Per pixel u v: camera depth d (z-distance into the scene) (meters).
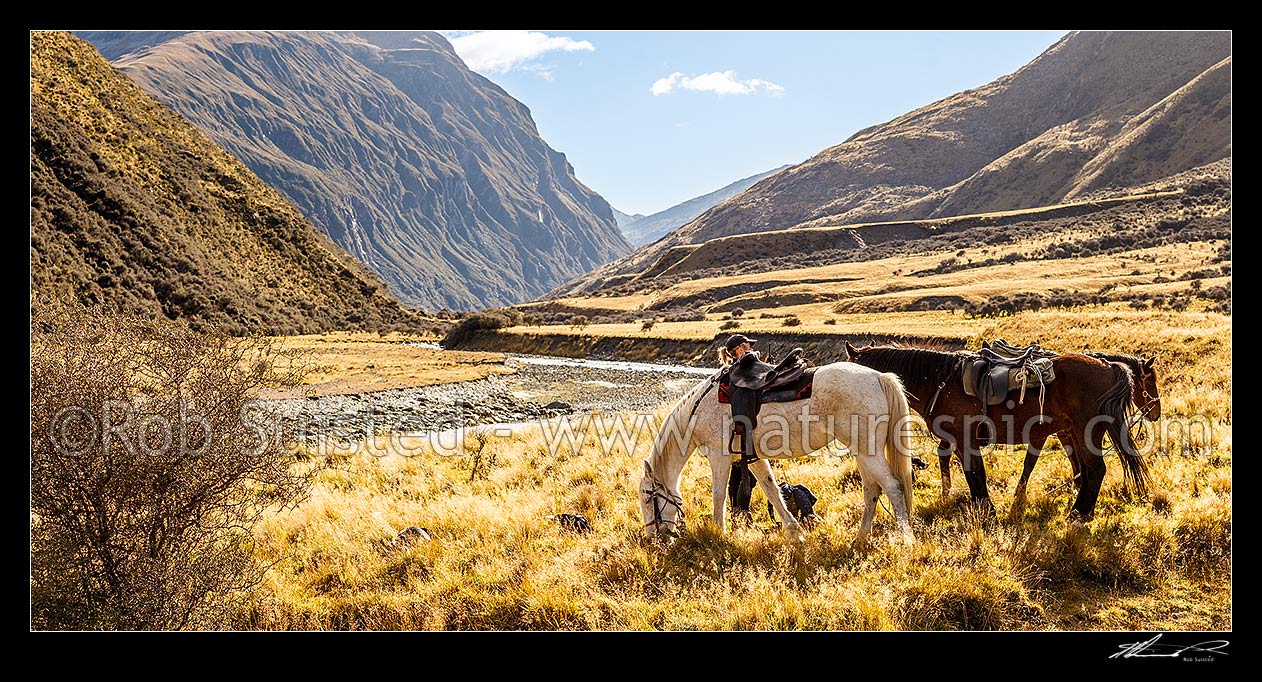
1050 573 6.11
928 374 7.89
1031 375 7.15
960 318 57.44
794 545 6.71
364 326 106.12
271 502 6.42
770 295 100.75
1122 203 150.62
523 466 12.12
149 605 5.32
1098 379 7.05
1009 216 161.38
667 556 6.79
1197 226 111.12
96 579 5.45
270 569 7.29
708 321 83.50
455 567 7.16
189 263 86.31
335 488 11.67
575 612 5.84
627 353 63.03
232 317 81.94
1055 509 7.48
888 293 91.44
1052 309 55.31
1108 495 7.80
